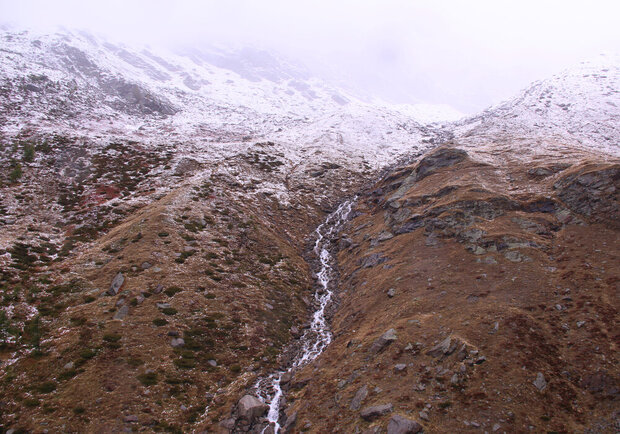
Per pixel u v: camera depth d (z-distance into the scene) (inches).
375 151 5012.3
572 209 1785.2
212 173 3093.0
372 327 1441.9
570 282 1332.4
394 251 1961.1
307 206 3090.6
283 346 1550.2
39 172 2780.5
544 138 3634.4
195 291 1658.5
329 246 2534.5
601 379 962.7
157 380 1198.3
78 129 4234.7
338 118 6594.5
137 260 1745.8
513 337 1136.8
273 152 4318.4
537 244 1600.6
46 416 1011.9
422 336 1240.2
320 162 4212.6
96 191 2677.2
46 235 2047.2
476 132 4845.0
